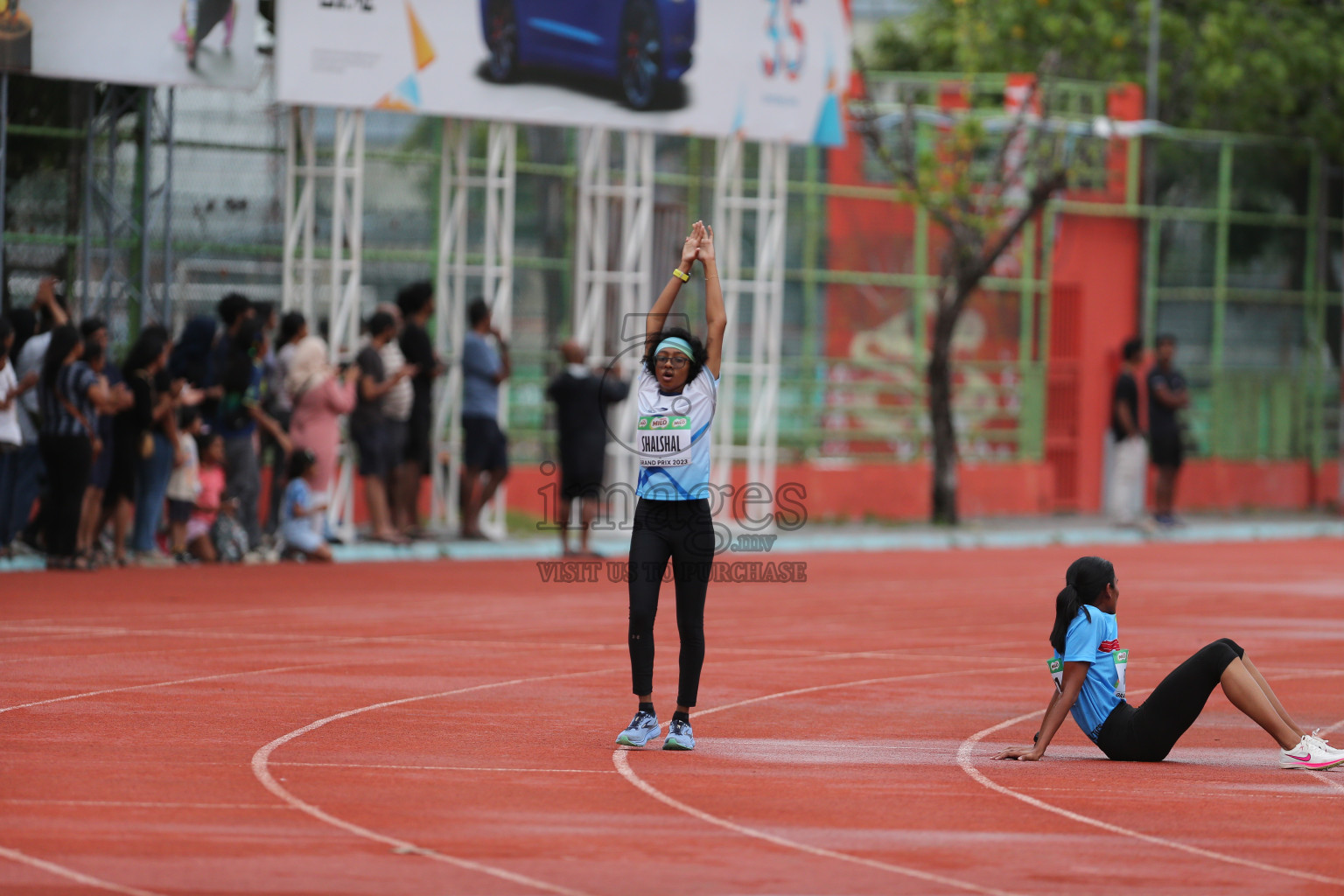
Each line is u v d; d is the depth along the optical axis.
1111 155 53.56
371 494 35.91
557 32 37.53
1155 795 14.87
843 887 11.62
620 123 38.44
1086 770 16.11
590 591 30.88
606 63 38.16
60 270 35.50
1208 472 55.84
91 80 33.53
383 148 39.88
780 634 26.17
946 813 13.98
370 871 11.79
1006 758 16.56
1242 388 56.66
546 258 42.66
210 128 37.22
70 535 30.08
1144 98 61.09
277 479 34.84
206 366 32.75
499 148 37.84
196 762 15.36
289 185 36.47
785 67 40.41
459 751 16.28
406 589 30.19
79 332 30.03
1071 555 41.62
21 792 13.99
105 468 30.72
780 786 14.97
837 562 38.62
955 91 52.91
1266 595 32.62
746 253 46.28
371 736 16.94
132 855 12.09
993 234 49.62
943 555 41.09
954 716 19.27
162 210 36.59
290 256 36.38
